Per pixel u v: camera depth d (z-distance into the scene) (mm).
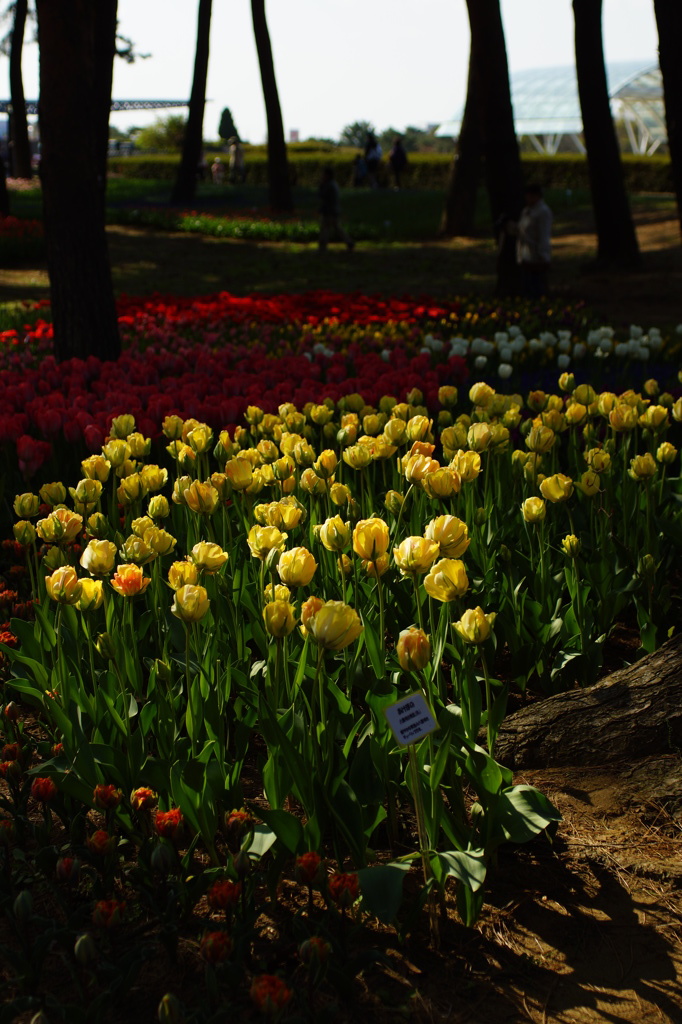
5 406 5797
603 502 4145
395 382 6109
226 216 27578
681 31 8844
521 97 61938
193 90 32875
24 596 4324
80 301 8008
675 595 4363
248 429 5586
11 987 2326
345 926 2398
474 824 2631
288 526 2807
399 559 2346
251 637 3564
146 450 3922
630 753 3018
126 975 2260
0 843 2557
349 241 21891
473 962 2377
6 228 21266
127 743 2750
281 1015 2137
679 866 2664
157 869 2408
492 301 12578
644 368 7750
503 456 4418
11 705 3047
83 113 7750
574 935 2459
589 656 3426
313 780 2527
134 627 3592
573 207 29750
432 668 2738
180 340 9414
